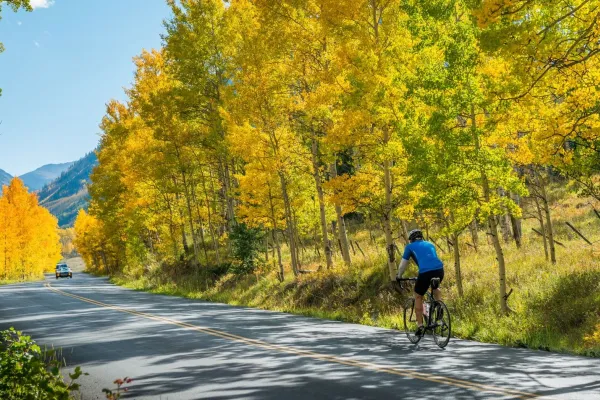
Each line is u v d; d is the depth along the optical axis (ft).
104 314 56.24
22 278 213.25
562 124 32.27
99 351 32.58
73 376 18.29
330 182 51.49
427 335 32.27
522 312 36.55
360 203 51.57
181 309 59.67
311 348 29.48
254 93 63.21
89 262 346.33
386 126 48.42
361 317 45.80
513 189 38.34
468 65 37.60
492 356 25.32
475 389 18.48
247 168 72.54
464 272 51.31
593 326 30.07
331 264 63.16
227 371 24.38
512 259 55.01
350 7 46.50
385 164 49.37
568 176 46.93
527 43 26.43
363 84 45.11
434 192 39.81
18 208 215.51
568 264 46.75
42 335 41.50
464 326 34.83
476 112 40.81
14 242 208.13
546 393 17.53
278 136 66.33
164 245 123.13
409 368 22.77
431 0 39.63
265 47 62.80
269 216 76.13
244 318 48.06
